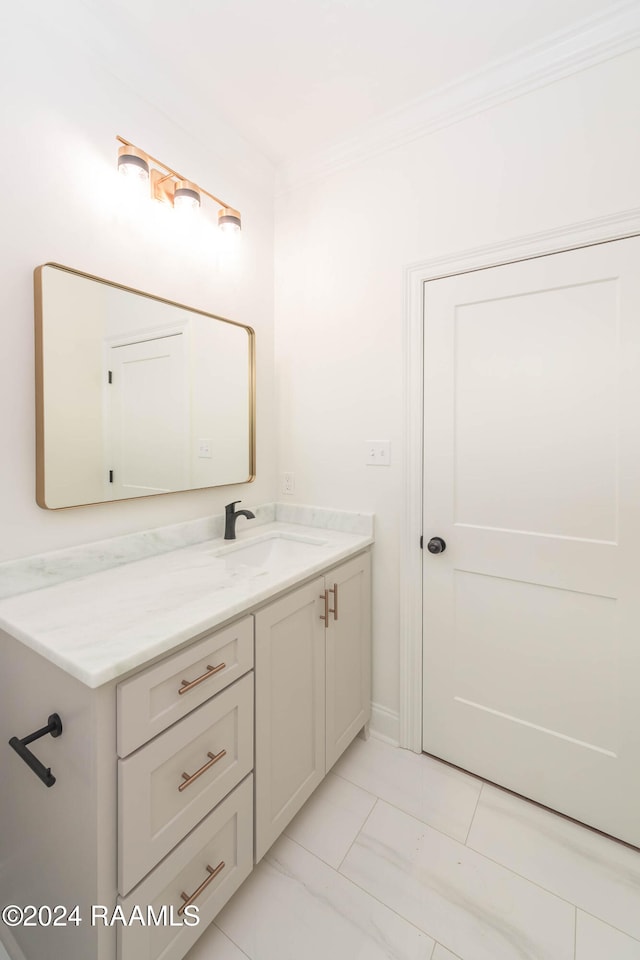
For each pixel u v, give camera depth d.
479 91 1.47
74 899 0.86
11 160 1.09
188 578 1.24
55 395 1.19
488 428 1.52
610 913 1.12
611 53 1.26
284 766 1.27
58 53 1.18
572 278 1.35
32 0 1.12
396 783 1.57
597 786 1.37
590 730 1.39
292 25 1.28
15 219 1.11
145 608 1.03
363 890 1.18
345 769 1.64
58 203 1.20
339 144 1.79
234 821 1.08
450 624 1.64
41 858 0.95
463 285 1.55
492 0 1.20
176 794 0.92
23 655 0.96
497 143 1.46
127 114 1.37
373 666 1.84
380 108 1.62
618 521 1.32
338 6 1.23
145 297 1.44
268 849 1.24
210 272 1.70
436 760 1.69
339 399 1.87
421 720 1.72
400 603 1.74
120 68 1.34
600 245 1.31
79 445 1.26
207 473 1.71
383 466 1.76
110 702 0.80
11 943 1.07
